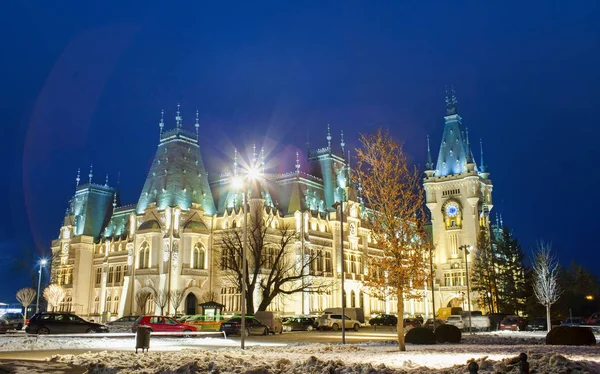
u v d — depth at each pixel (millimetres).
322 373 21953
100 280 125062
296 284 108875
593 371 20781
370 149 41531
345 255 123625
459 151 160000
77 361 26219
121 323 72625
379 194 40469
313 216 120188
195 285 106562
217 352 32781
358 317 97438
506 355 30797
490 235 156500
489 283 116500
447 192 157500
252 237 90750
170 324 58781
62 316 57938
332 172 131750
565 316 113375
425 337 45219
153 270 105250
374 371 21406
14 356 33281
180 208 107812
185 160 114438
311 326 83250
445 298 150250
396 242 39031
